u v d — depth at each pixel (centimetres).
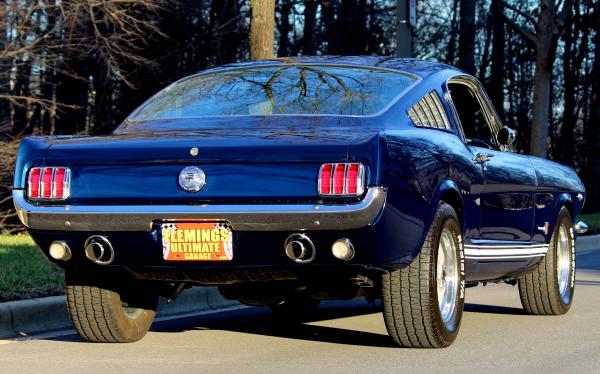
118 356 837
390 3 5244
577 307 1210
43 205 791
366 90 854
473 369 762
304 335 959
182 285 907
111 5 2959
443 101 899
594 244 2630
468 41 4944
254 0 1700
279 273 776
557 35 3438
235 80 904
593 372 760
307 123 820
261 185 741
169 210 754
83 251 794
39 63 2862
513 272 1040
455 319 857
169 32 3469
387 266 765
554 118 6788
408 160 757
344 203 726
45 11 2894
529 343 905
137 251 775
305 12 4688
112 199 775
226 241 749
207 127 836
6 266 1429
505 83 6550
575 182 1169
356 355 824
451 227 838
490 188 924
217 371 760
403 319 813
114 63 3114
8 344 924
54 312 1084
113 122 3578
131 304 905
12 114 3275
